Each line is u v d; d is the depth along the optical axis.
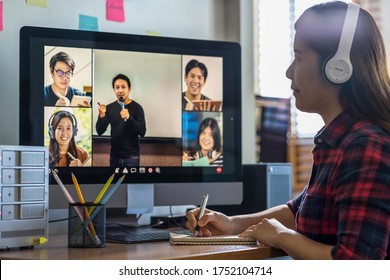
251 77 2.37
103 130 1.66
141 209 1.70
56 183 1.60
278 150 2.35
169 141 1.74
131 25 2.05
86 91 1.64
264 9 2.63
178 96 1.76
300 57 1.32
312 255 1.17
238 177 1.83
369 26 1.29
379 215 1.11
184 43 1.77
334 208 1.22
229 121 1.82
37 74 1.59
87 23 1.93
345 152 1.18
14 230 1.30
